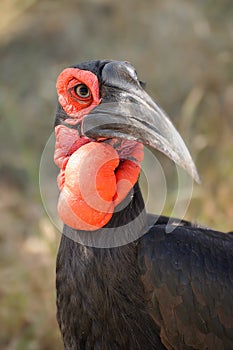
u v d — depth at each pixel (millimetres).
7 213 22906
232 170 21859
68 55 27688
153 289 12625
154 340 12883
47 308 19250
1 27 29203
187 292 12648
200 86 25391
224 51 26312
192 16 27844
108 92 12570
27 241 21281
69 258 12930
